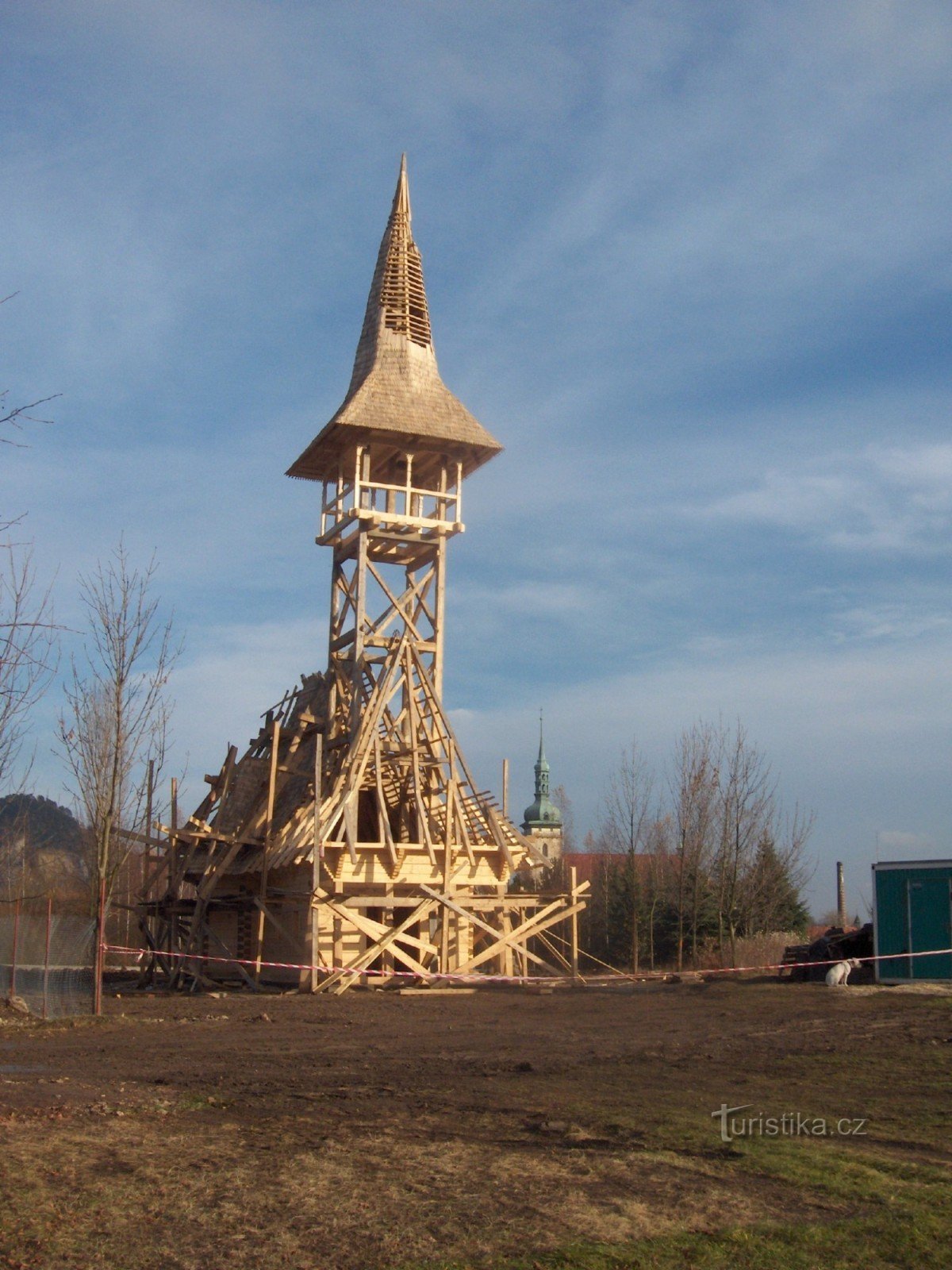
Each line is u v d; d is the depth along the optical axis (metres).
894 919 31.33
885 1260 8.67
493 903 36.16
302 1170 10.98
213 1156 11.51
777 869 54.06
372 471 44.22
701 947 55.75
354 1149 11.87
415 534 40.38
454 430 40.62
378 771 35.59
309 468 43.62
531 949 60.03
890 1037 20.66
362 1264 8.54
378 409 40.06
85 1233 9.14
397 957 35.16
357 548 39.69
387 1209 9.81
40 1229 9.20
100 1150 11.69
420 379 41.62
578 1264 8.54
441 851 36.28
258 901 35.53
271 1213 9.70
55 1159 11.24
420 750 37.62
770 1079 16.66
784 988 30.39
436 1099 14.98
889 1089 15.63
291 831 36.06
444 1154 11.67
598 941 63.16
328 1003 29.66
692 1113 13.94
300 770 39.56
